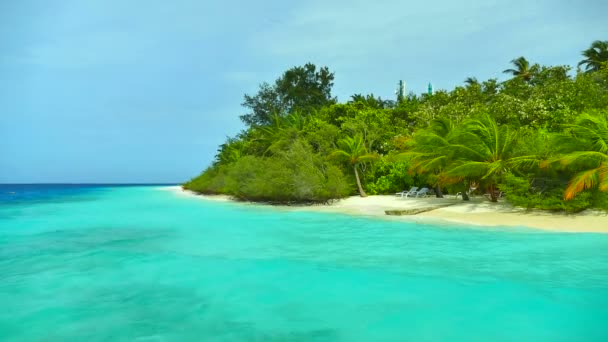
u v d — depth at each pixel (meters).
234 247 12.61
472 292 7.85
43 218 21.77
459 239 13.10
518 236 13.33
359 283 8.57
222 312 7.14
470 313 6.85
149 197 44.84
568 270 9.15
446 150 21.44
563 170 18.00
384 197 28.97
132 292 8.30
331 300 7.62
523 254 10.80
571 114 24.55
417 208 20.64
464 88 35.34
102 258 11.27
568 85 27.98
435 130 24.14
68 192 64.31
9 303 7.71
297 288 8.35
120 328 6.48
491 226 15.41
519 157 18.44
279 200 28.59
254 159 35.16
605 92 27.78
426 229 15.21
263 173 30.48
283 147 36.84
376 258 10.70
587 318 6.55
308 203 27.73
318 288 8.32
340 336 6.08
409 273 9.18
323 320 6.71
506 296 7.59
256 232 15.60
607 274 8.81
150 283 8.90
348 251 11.67
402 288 8.19
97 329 6.45
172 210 26.12
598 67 43.56
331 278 8.98
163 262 10.69
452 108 30.27
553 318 6.59
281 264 10.23
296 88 62.66
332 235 14.58
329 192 27.05
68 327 6.53
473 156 20.81
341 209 23.64
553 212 17.53
